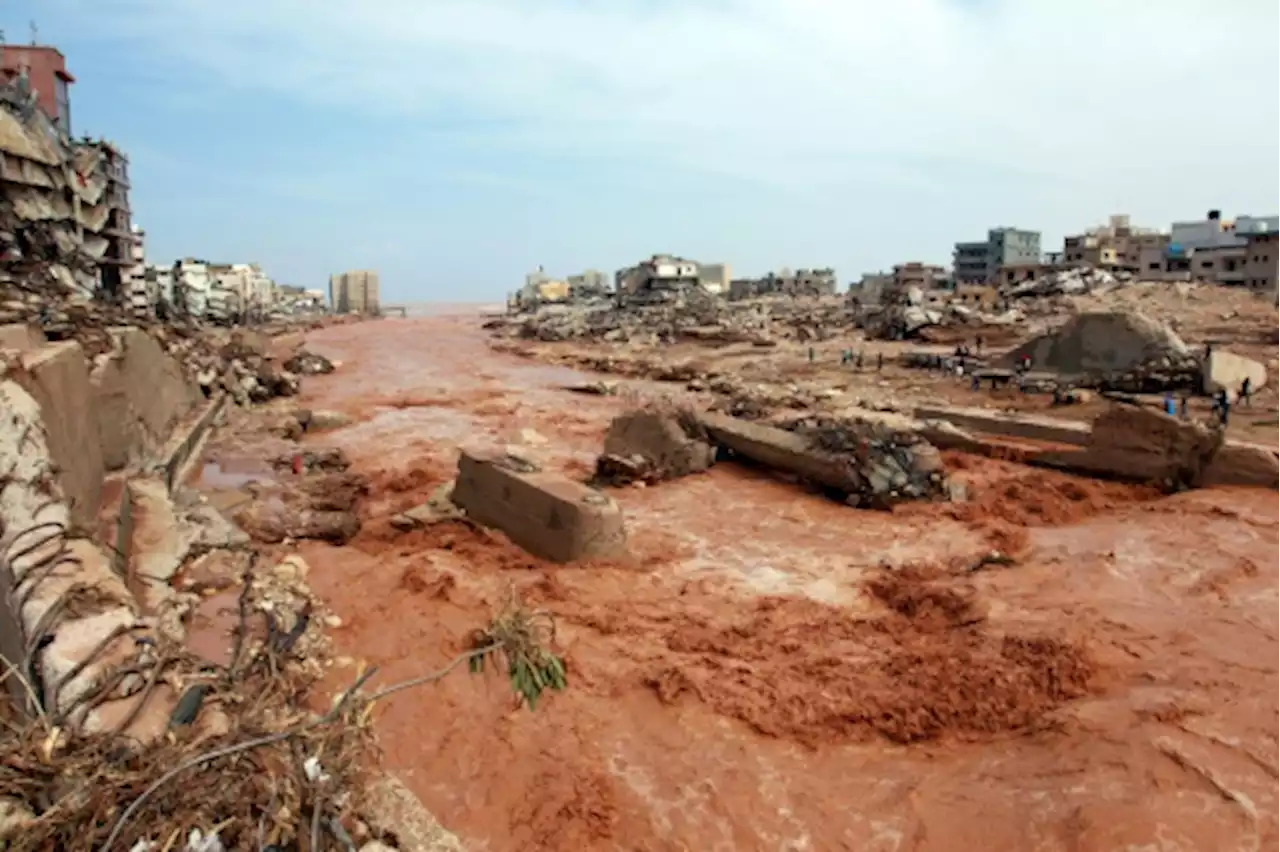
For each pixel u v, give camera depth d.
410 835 5.48
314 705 10.09
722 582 16.55
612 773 10.13
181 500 18.88
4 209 33.59
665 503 22.52
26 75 42.00
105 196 48.47
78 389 16.17
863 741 10.82
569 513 17.12
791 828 9.23
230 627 11.50
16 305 22.53
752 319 74.81
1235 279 74.06
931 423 29.03
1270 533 17.59
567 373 57.47
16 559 9.12
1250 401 32.78
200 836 4.61
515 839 9.05
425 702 11.32
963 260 116.31
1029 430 27.47
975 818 9.08
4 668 8.77
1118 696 11.15
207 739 5.30
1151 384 35.53
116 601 8.29
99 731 5.75
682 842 9.03
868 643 13.67
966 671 12.20
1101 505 21.39
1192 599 14.52
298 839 4.80
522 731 10.85
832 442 23.59
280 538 18.06
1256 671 11.52
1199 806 8.70
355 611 14.11
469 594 14.97
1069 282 69.81
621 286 110.75
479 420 37.22
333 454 27.45
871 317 68.44
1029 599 15.00
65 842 4.61
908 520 20.48
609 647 13.22
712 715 11.32
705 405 39.28
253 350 46.62
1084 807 8.80
